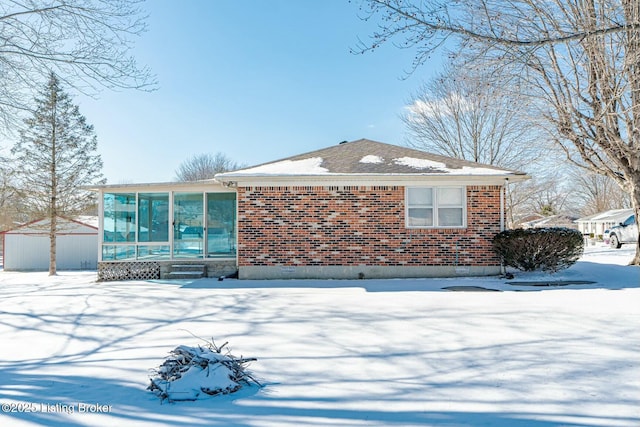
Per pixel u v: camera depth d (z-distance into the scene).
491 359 4.76
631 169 13.54
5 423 3.32
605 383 3.98
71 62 9.65
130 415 3.46
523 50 8.16
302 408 3.54
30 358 5.10
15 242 26.77
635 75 11.00
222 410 3.53
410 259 12.18
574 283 10.63
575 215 52.31
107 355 5.19
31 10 9.21
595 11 10.74
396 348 5.26
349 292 9.72
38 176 21.64
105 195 13.85
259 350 5.26
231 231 13.53
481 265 12.10
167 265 13.44
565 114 13.34
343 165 13.10
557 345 5.25
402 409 3.50
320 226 12.30
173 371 4.06
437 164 13.02
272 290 10.18
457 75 20.73
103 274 13.44
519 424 3.19
